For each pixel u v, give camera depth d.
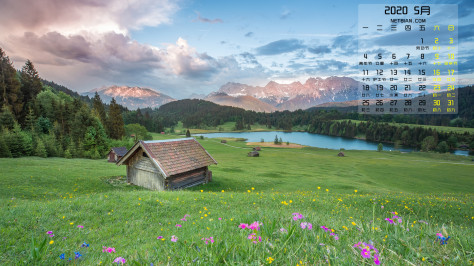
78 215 8.72
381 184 40.78
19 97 77.06
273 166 57.56
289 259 2.64
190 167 24.52
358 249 2.82
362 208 12.23
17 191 18.11
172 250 3.27
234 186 27.77
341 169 58.66
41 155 48.28
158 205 10.72
